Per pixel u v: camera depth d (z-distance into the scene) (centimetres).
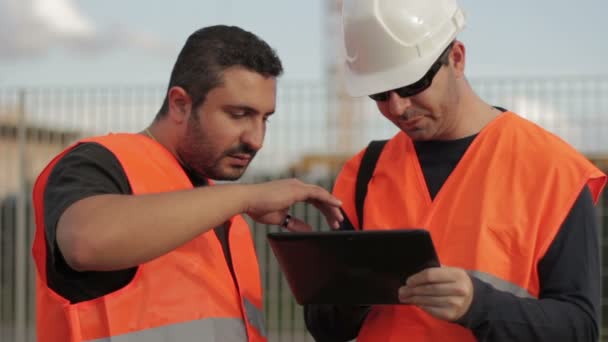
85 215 202
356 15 262
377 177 274
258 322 262
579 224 237
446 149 263
